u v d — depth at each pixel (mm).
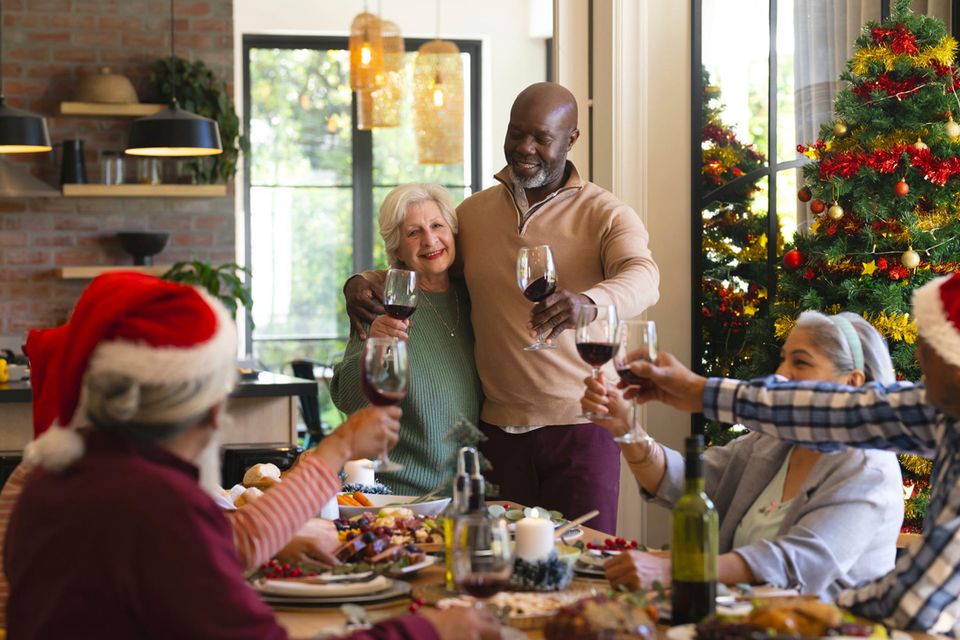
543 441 3195
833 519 2033
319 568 1993
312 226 8680
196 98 7199
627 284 2961
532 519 1895
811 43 4406
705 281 4398
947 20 4391
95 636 1311
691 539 1641
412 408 3156
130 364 1383
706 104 4387
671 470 2332
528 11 8719
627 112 4340
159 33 7277
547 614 1686
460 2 8609
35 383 1886
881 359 2244
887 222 3727
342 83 8656
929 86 3764
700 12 4363
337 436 1930
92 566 1312
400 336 2914
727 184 4398
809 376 2221
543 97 3164
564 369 3180
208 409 1448
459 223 3354
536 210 3238
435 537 2244
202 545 1334
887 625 1654
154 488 1343
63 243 7207
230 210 7387
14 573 1395
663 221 4387
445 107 7305
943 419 1759
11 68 7125
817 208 3852
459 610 1479
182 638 1312
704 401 2041
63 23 7172
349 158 8695
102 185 7027
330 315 8734
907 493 3783
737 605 1727
